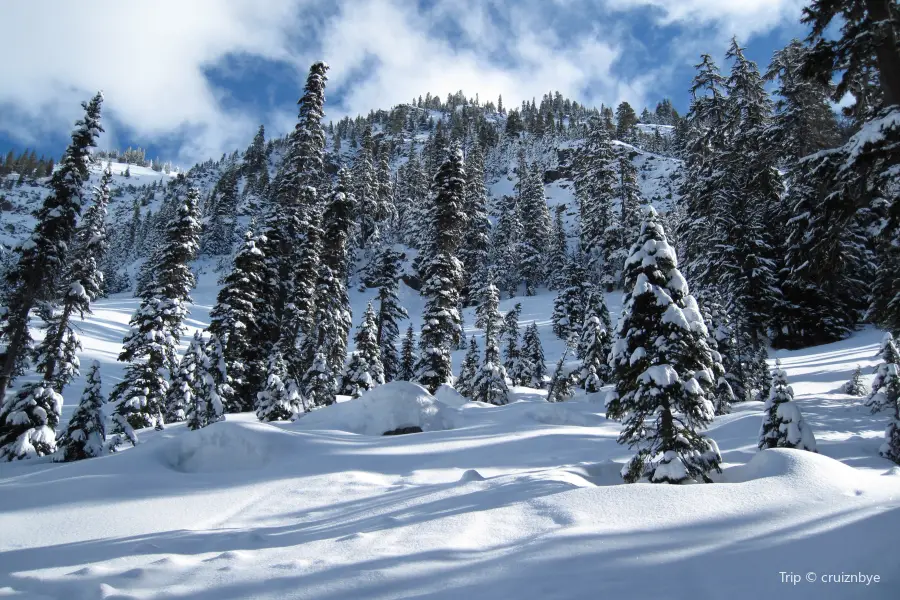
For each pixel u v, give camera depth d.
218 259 94.44
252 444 12.61
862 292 33.62
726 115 33.44
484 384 30.48
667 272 9.98
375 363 32.59
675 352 9.39
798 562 4.27
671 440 9.20
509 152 144.00
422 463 12.38
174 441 12.41
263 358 30.98
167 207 137.62
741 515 5.48
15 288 20.94
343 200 34.72
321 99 44.19
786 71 28.64
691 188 35.94
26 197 177.25
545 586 4.11
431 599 4.02
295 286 31.78
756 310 31.23
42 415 18.81
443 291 30.61
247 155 159.88
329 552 5.35
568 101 199.75
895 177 11.62
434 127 184.25
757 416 16.12
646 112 182.62
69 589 4.79
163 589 4.57
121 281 101.94
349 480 10.63
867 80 14.66
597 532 5.25
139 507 8.75
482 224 70.12
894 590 3.67
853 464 10.71
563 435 15.32
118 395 25.50
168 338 26.86
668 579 4.14
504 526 5.77
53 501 8.93
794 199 27.69
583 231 68.62
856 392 21.61
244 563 5.18
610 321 47.81
